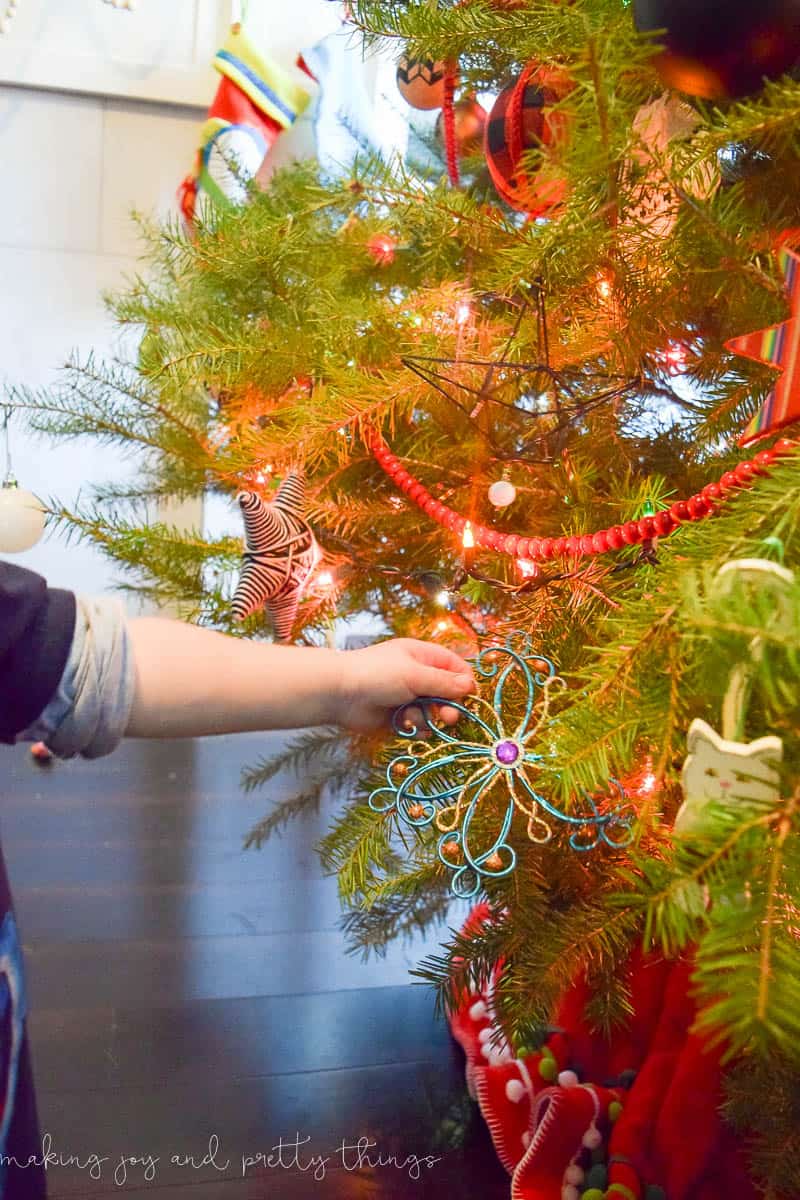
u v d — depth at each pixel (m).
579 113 0.49
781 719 0.39
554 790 0.58
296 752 1.18
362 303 0.84
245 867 1.32
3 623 0.52
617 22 0.54
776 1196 0.60
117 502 1.53
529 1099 0.83
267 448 0.77
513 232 0.69
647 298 0.62
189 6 1.88
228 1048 0.96
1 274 1.92
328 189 0.91
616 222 0.56
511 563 0.76
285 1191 0.79
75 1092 0.88
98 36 1.86
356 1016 1.02
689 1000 0.85
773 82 0.49
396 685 0.60
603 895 0.62
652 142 0.55
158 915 1.19
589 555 0.68
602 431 0.76
